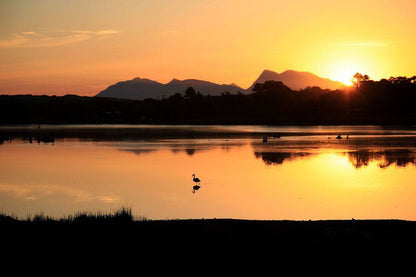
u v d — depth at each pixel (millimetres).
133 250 18781
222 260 17828
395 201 34406
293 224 22734
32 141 101625
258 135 122250
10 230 21219
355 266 17297
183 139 106375
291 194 37625
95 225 22000
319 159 62438
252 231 21172
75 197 37562
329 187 40688
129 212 26594
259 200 35312
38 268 17188
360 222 23516
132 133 134875
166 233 20828
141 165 58125
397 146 81875
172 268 17188
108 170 53781
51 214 30891
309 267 17234
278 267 17234
